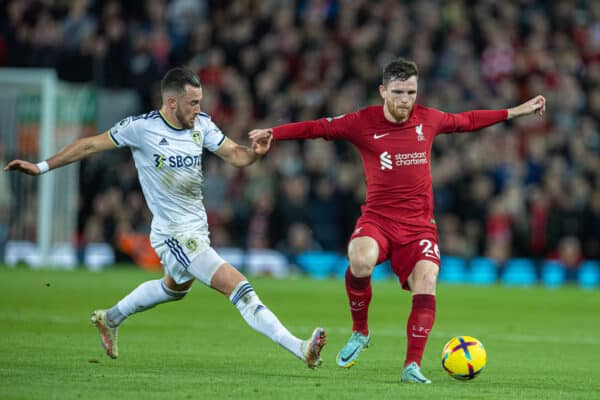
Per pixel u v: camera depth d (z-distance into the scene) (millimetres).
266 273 80062
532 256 80375
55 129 80938
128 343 36844
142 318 46531
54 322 43000
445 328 46438
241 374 29359
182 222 29812
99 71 90500
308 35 94188
